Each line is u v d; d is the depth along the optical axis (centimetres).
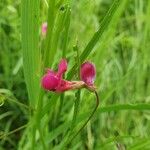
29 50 10
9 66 17
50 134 11
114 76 17
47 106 9
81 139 14
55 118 13
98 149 11
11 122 16
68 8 9
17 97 16
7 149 16
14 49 18
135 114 16
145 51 17
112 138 11
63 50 9
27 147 13
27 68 10
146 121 16
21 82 17
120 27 20
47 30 9
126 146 13
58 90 8
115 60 17
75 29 17
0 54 18
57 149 11
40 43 10
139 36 18
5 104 16
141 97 16
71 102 15
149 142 10
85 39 15
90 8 17
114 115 16
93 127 15
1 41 18
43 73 9
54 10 9
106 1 22
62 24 9
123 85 16
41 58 10
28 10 9
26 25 9
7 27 18
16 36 17
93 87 8
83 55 8
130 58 18
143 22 20
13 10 17
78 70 8
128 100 16
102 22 8
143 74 17
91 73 8
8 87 16
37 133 12
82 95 13
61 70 8
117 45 19
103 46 15
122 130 15
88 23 17
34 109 10
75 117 9
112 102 16
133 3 21
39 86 10
